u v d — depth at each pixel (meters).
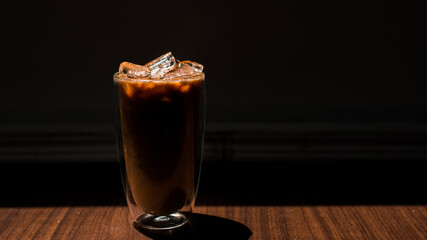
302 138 0.89
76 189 0.76
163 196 0.63
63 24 0.86
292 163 0.87
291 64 0.88
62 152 0.89
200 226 0.64
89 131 0.88
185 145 0.62
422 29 0.87
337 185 0.77
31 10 0.86
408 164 0.87
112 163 0.87
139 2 0.86
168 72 0.61
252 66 0.88
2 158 0.88
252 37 0.87
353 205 0.70
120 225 0.65
